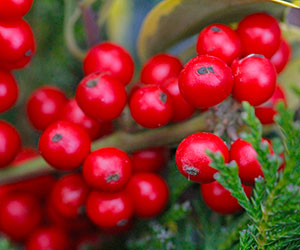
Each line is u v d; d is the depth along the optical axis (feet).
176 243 0.53
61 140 0.50
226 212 0.52
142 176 0.54
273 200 0.43
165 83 0.52
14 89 0.55
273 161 0.42
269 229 0.44
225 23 0.53
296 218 0.43
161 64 0.53
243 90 0.48
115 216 0.51
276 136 0.55
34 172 0.56
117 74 0.53
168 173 0.56
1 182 0.56
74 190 0.54
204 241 0.54
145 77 0.53
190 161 0.46
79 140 0.50
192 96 0.47
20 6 0.50
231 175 0.43
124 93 0.51
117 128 0.56
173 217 0.54
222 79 0.47
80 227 0.57
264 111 0.53
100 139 0.56
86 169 0.50
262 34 0.50
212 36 0.49
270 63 0.48
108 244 0.57
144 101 0.50
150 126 0.51
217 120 0.51
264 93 0.48
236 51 0.49
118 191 0.51
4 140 0.55
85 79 0.51
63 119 0.54
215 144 0.46
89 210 0.52
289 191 0.42
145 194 0.53
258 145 0.42
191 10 0.52
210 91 0.47
